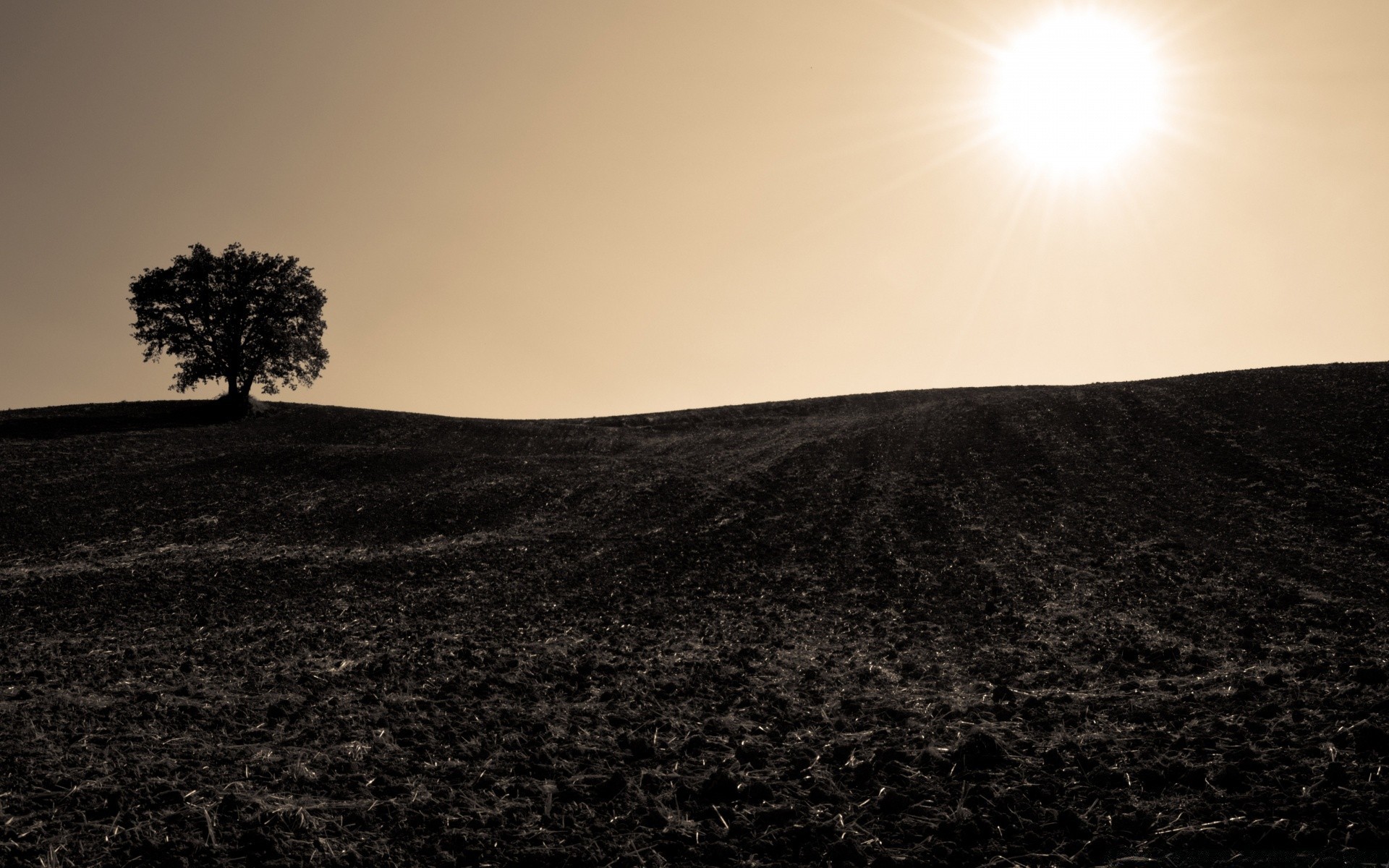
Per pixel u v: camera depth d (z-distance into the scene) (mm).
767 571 21078
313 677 12336
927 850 6867
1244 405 34312
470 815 7570
